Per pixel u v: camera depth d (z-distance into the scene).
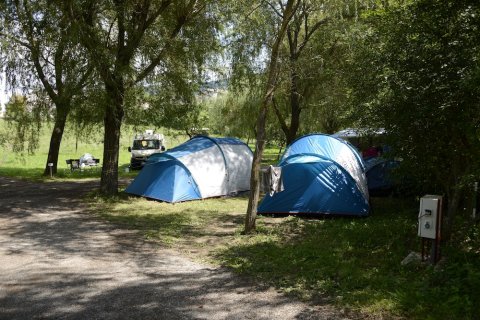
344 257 6.79
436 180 7.09
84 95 12.03
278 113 20.36
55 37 11.05
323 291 5.40
